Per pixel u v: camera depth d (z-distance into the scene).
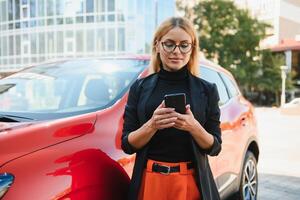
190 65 2.20
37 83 3.27
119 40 30.17
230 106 4.02
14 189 1.76
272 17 49.66
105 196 2.08
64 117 2.53
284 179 6.09
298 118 21.75
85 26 30.45
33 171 1.84
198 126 1.95
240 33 38.78
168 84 2.12
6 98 3.08
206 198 2.04
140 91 2.17
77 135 2.17
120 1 29.86
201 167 2.05
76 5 30.58
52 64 3.69
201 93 2.11
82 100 2.84
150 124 1.93
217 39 38.66
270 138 12.22
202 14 39.41
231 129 3.76
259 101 43.12
